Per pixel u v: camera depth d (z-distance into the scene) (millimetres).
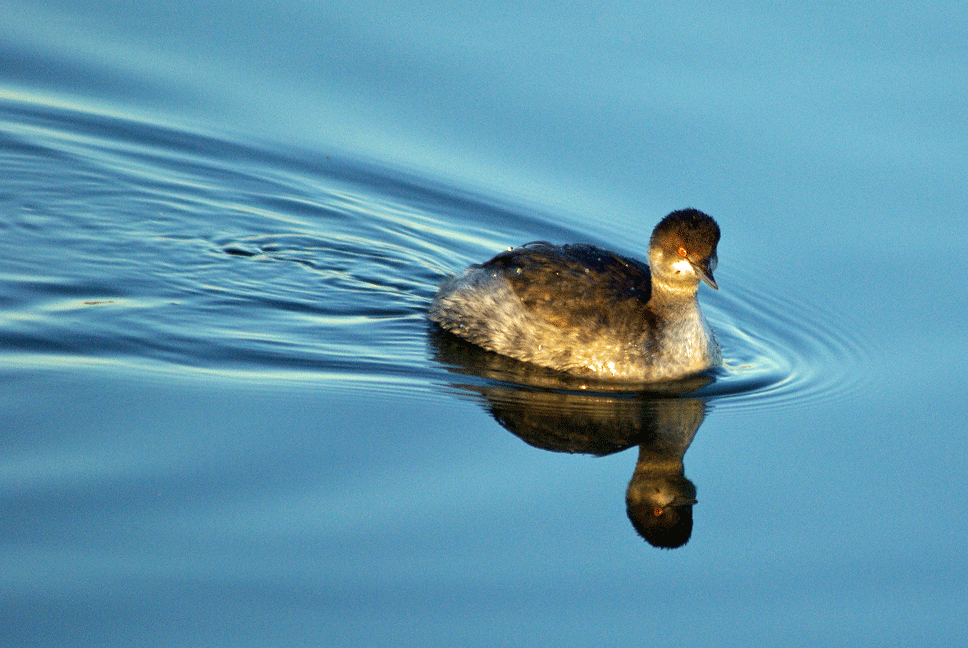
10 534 10156
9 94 18828
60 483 10883
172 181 17750
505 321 14305
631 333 13852
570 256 14516
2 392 12281
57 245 15828
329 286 15797
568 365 13992
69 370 12875
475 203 17625
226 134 18562
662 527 11211
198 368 13258
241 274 15797
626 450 12438
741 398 13688
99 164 17781
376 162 18281
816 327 15375
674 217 13867
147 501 10750
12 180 17125
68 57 19688
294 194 17828
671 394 13711
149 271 15531
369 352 14164
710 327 14547
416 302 15703
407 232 17344
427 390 13273
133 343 13656
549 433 12617
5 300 14258
